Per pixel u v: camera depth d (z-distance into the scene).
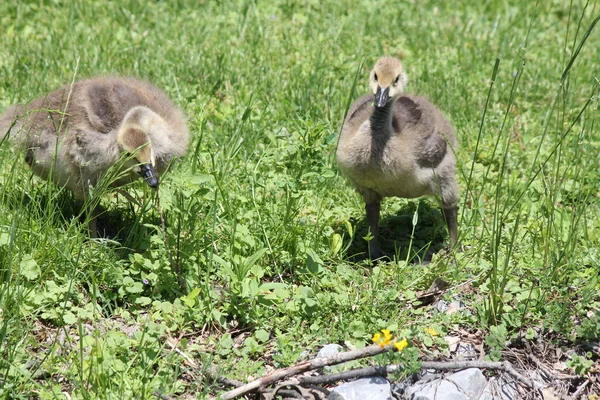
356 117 7.52
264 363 5.95
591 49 11.99
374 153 7.06
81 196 7.23
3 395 5.13
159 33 11.73
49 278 6.40
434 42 12.00
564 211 7.59
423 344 6.06
